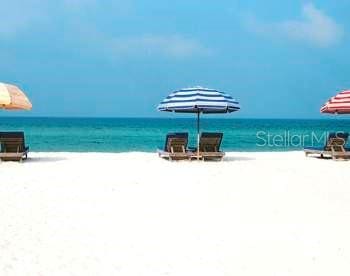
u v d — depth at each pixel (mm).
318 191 10758
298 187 11242
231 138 48188
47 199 9391
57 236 6879
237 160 16906
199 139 16250
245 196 10062
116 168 13891
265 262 5914
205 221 7867
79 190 10359
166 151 16438
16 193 9859
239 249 6402
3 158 15414
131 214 8281
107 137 45719
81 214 8219
